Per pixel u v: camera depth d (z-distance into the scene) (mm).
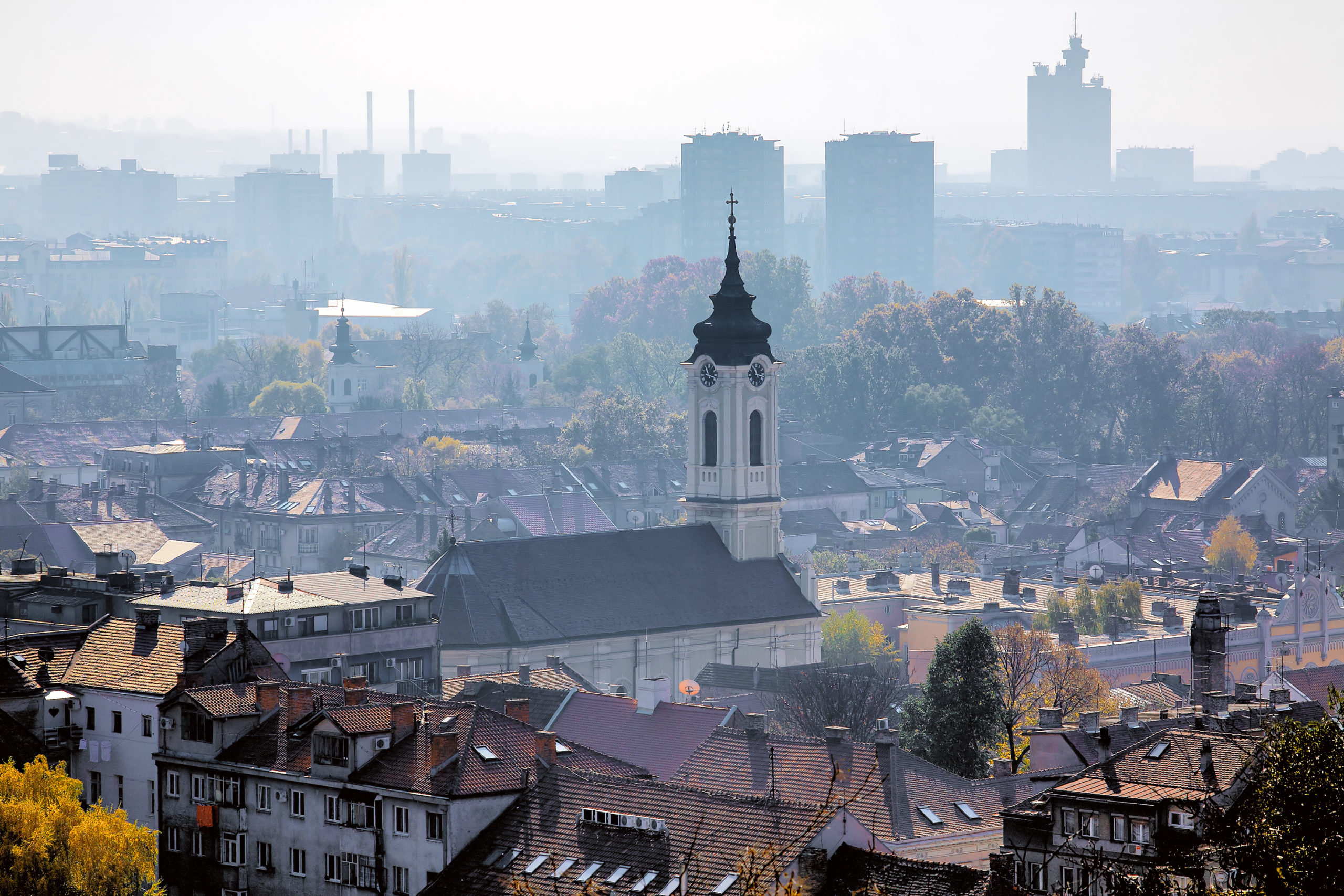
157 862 171125
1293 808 113812
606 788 150250
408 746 158500
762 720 194000
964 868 132375
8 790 165125
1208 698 176875
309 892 161000
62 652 193375
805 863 135500
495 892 145250
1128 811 136625
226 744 168000
